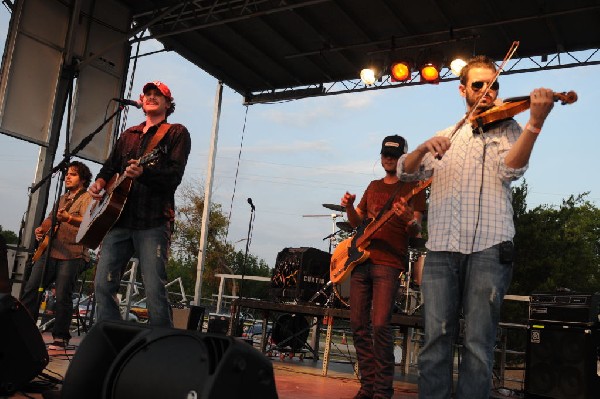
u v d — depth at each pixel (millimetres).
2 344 2453
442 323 2258
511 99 2180
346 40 8125
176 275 28922
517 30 7305
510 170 2189
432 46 7797
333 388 4434
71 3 6965
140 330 1723
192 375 1491
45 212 6543
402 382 6000
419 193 3533
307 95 9227
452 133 2340
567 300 4953
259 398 1527
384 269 3449
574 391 4719
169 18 7691
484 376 2150
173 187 3025
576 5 6637
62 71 6789
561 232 12531
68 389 1794
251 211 6051
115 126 7270
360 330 3574
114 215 2975
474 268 2211
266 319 6652
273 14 7582
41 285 4207
